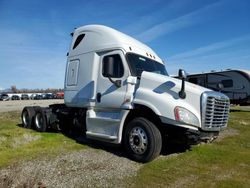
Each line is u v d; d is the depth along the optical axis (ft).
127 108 20.13
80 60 25.66
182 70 18.38
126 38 23.17
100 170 16.67
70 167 17.08
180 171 16.58
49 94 212.23
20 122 40.86
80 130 27.50
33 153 20.13
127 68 21.07
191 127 18.08
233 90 67.72
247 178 15.49
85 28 25.80
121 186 14.20
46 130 31.01
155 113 18.51
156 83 19.29
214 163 18.22
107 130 21.81
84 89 24.71
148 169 16.97
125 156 20.11
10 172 15.80
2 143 23.13
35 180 14.57
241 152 21.25
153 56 24.54
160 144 18.35
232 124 39.70
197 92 18.52
